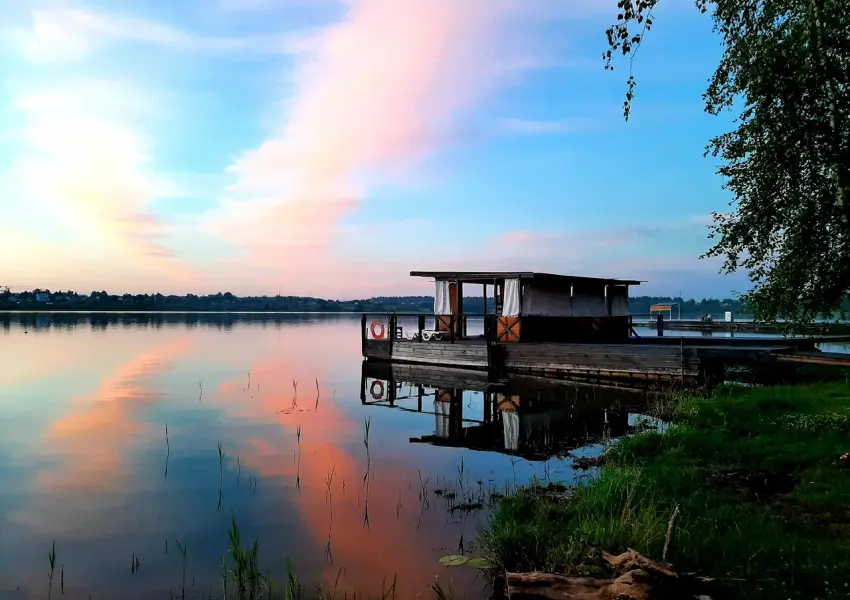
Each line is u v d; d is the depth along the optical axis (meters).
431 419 14.41
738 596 4.22
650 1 6.41
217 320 105.06
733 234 9.71
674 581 4.16
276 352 35.41
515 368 22.11
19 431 12.73
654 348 18.52
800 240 8.55
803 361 15.91
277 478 8.96
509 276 22.81
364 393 18.91
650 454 8.93
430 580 5.39
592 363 20.02
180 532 6.76
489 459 10.03
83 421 13.94
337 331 65.50
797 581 4.38
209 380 21.89
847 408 9.94
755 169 9.33
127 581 5.55
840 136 7.78
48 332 56.59
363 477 8.95
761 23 8.09
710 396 13.91
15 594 5.30
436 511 7.31
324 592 5.18
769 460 7.74
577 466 9.28
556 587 4.38
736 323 41.34
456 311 25.25
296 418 14.44
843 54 7.64
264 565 5.82
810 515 5.74
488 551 5.87
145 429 12.97
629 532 5.29
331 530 6.72
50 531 6.86
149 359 30.00
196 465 9.79
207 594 5.25
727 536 5.23
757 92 8.41
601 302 27.25
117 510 7.55
